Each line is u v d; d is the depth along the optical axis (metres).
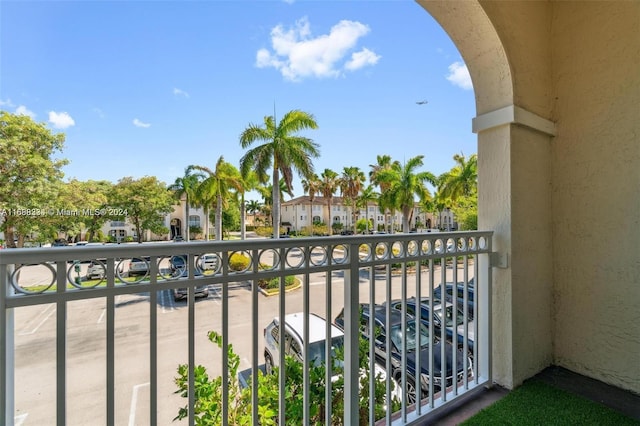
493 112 2.17
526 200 2.20
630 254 2.05
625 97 2.07
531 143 2.26
